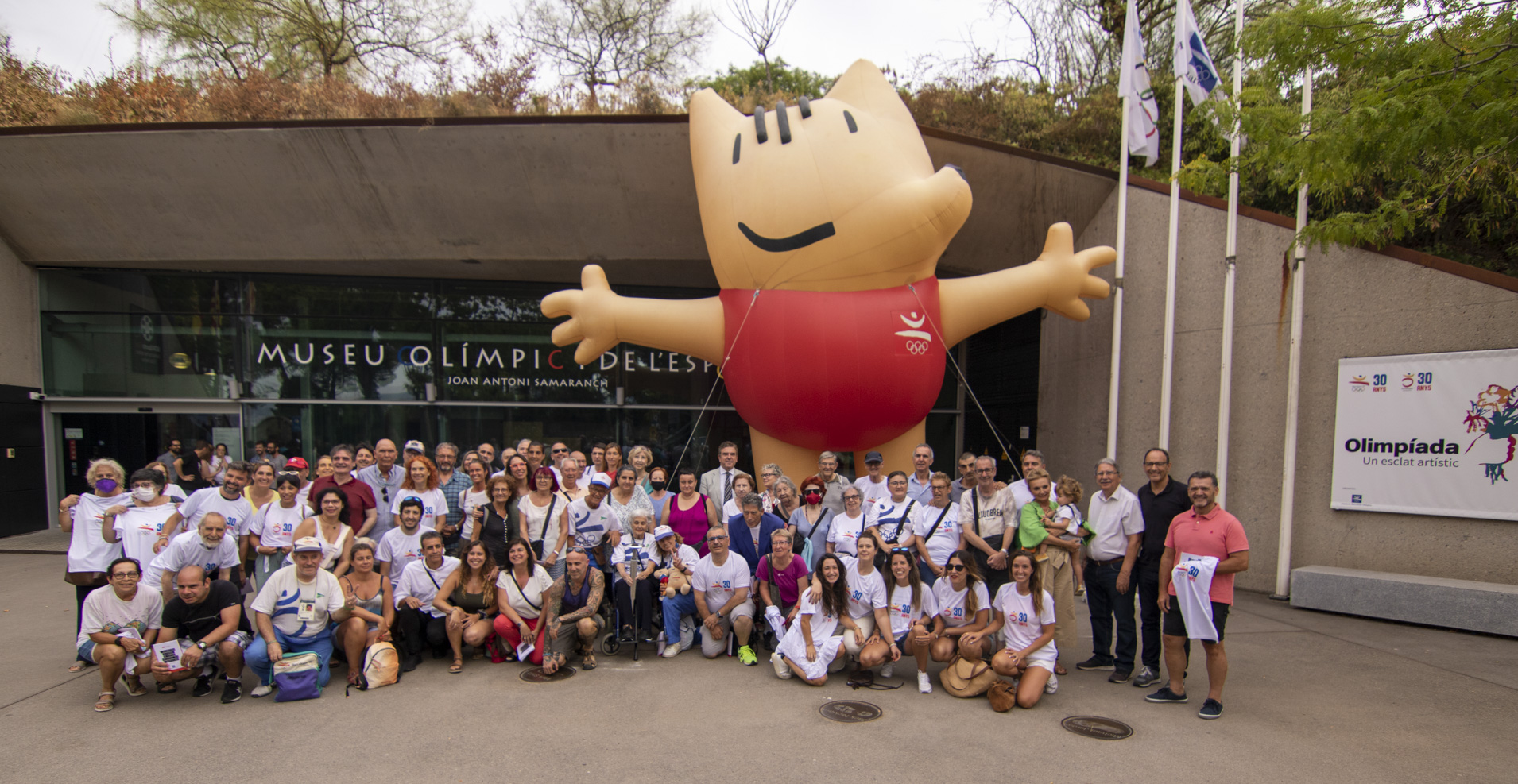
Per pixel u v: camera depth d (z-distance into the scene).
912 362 6.78
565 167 9.03
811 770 3.64
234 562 5.07
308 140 8.84
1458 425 6.22
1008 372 11.68
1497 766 3.70
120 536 5.27
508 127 8.69
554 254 9.99
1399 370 6.55
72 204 9.62
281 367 10.93
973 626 4.84
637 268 10.54
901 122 7.17
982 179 9.21
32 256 10.40
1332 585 6.59
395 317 11.00
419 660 5.31
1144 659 4.89
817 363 6.65
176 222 9.76
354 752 3.86
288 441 10.96
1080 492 5.22
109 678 4.44
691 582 5.49
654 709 4.44
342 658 5.28
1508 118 4.48
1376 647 5.65
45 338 10.85
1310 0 5.25
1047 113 13.77
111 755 3.83
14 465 10.46
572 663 5.32
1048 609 4.61
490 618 5.29
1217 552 4.29
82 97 11.77
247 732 4.11
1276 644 5.72
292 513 5.50
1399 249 6.60
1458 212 7.57
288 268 10.59
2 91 11.25
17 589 7.72
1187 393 8.31
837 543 5.63
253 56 15.00
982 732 4.12
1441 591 6.03
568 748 3.90
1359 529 6.84
